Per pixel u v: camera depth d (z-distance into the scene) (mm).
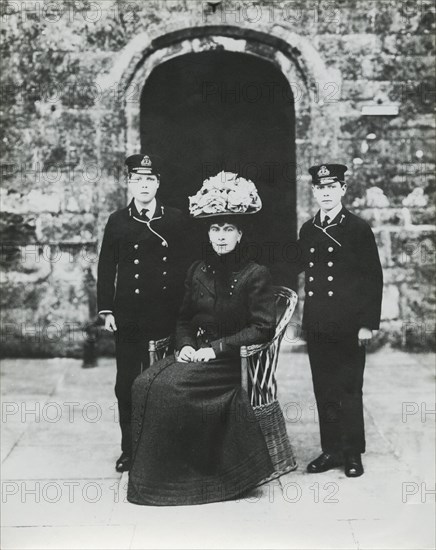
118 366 3805
